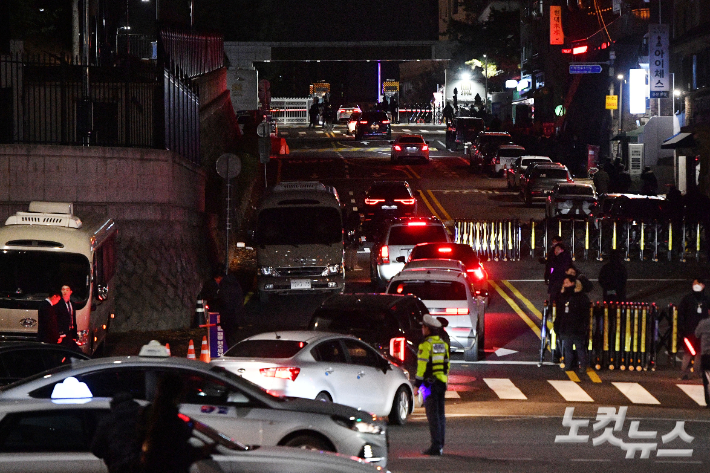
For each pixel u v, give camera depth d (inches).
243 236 3533.5
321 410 893.8
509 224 3203.7
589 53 6446.9
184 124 2600.9
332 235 2491.4
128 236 2133.4
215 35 5280.5
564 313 1823.3
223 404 860.6
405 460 1080.2
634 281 2765.7
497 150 5364.2
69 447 705.0
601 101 6117.1
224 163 2203.5
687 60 4795.8
